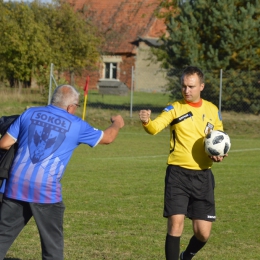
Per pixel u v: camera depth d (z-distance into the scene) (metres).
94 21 62.38
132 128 29.06
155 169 16.61
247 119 29.38
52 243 6.20
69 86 6.44
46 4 45.28
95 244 8.61
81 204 11.55
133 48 60.06
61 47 44.59
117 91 48.94
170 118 7.13
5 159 6.21
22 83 41.81
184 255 7.47
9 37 40.56
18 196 6.10
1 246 6.21
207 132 7.12
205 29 32.19
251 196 12.59
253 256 8.11
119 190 13.17
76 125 6.25
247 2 32.25
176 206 6.93
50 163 6.10
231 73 30.66
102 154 20.41
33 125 6.16
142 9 63.19
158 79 58.62
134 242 8.76
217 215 10.69
